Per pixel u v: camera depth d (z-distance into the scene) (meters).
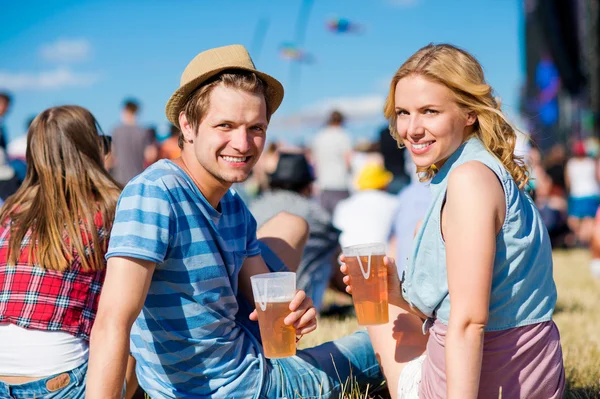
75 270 2.68
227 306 2.61
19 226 2.72
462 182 2.19
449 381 2.12
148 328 2.51
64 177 2.76
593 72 16.25
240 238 2.73
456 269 2.15
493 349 2.29
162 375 2.59
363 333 3.09
